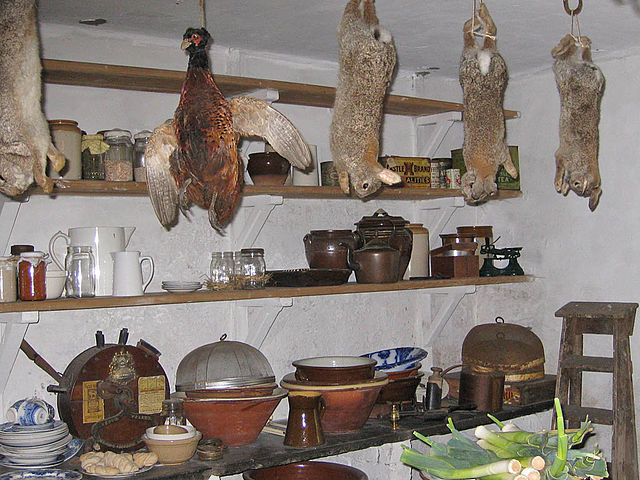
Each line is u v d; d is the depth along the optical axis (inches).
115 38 97.2
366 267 107.5
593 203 87.0
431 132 128.6
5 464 81.3
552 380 116.3
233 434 91.9
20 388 90.7
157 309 100.9
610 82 115.7
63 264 91.6
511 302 129.1
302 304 114.9
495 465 61.0
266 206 100.3
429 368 127.6
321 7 88.1
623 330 106.3
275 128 77.5
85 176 87.4
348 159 69.8
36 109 62.7
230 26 95.7
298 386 95.7
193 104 70.1
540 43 107.6
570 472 62.6
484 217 133.2
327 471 96.7
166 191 81.0
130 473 80.4
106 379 88.7
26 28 61.9
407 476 99.8
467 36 79.0
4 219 87.5
